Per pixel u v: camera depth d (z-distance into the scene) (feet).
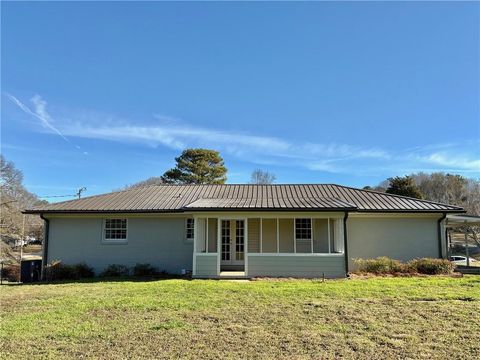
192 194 60.75
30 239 145.48
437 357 18.43
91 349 19.74
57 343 20.63
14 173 100.78
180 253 53.62
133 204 55.47
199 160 137.39
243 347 19.93
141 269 51.80
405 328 22.75
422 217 53.11
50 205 56.29
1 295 35.19
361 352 19.12
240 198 57.11
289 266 46.98
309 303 29.09
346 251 46.75
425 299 29.96
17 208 98.02
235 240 56.90
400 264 48.16
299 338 21.24
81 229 54.80
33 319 25.39
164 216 54.44
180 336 21.68
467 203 110.42
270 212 47.65
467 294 31.45
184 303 29.55
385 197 57.57
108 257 54.03
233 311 26.99
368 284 37.14
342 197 57.67
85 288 38.27
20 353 19.17
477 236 93.81
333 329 22.75
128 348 19.86
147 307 28.37
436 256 52.29
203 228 51.03
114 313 26.76
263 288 35.53
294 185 65.82
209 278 46.37
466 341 20.47
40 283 46.37
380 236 52.90
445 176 141.59
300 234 55.62
